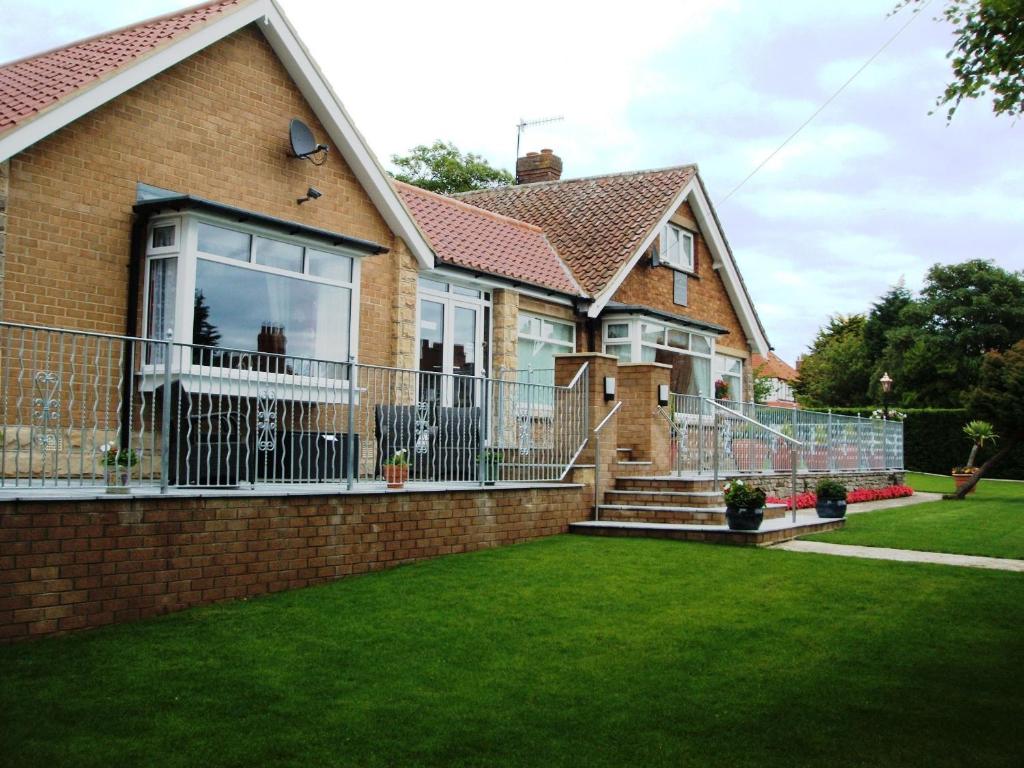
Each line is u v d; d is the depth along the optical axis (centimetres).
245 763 483
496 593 864
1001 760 505
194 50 1163
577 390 1374
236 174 1237
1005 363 2252
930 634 754
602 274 1930
